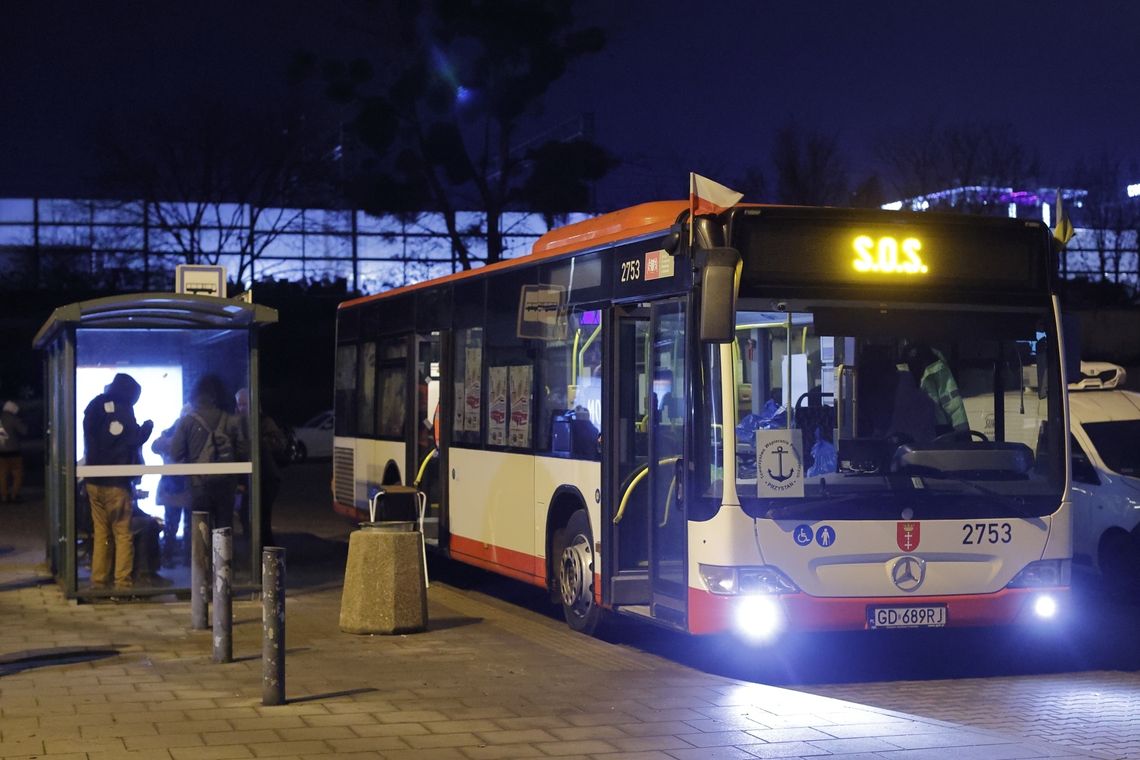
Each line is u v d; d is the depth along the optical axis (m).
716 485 9.05
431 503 14.98
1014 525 9.35
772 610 8.96
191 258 55.56
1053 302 9.64
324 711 7.88
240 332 13.06
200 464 12.99
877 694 9.14
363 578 11.05
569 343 11.44
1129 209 48.25
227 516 13.18
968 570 9.26
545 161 37.97
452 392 14.33
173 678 8.90
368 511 16.95
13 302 55.34
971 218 9.52
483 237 39.66
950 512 9.24
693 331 9.28
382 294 16.91
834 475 9.12
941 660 10.53
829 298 9.24
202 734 7.22
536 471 12.06
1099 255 48.28
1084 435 14.54
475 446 13.56
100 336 12.76
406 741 7.11
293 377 58.19
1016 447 9.45
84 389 12.71
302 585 14.52
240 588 13.14
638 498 10.66
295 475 38.03
